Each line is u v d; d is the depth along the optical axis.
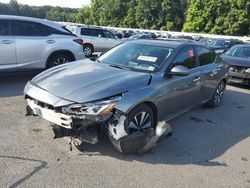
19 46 8.10
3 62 7.94
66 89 4.42
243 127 6.35
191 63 6.23
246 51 11.48
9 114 5.81
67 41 9.02
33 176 3.84
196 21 63.25
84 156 4.39
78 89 4.38
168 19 72.31
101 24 83.81
